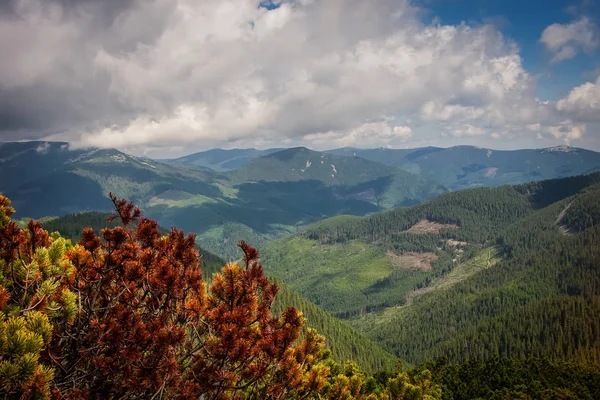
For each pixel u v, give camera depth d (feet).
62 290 20.02
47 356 18.01
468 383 211.20
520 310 583.17
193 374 20.65
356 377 34.99
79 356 20.27
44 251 20.71
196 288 22.62
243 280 22.02
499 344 522.47
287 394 25.31
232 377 20.61
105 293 23.31
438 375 209.36
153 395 19.38
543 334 504.02
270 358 22.38
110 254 23.21
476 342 542.16
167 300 22.35
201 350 21.90
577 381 232.12
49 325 16.51
